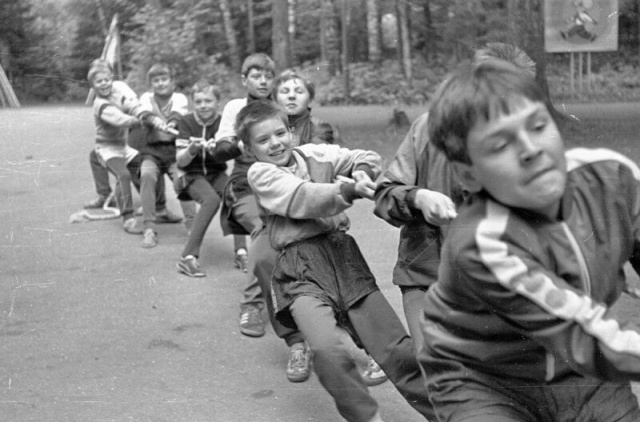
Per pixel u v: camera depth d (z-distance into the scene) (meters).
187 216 3.58
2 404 2.40
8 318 2.82
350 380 2.10
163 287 3.07
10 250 3.06
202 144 3.08
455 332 1.51
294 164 2.26
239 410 2.40
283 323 2.25
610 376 1.40
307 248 2.21
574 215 1.38
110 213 3.35
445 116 1.37
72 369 2.57
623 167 1.39
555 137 1.35
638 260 1.46
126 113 2.90
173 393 2.43
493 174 1.36
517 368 1.49
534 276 1.37
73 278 3.04
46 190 3.13
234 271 3.38
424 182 1.89
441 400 1.54
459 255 1.41
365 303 2.18
